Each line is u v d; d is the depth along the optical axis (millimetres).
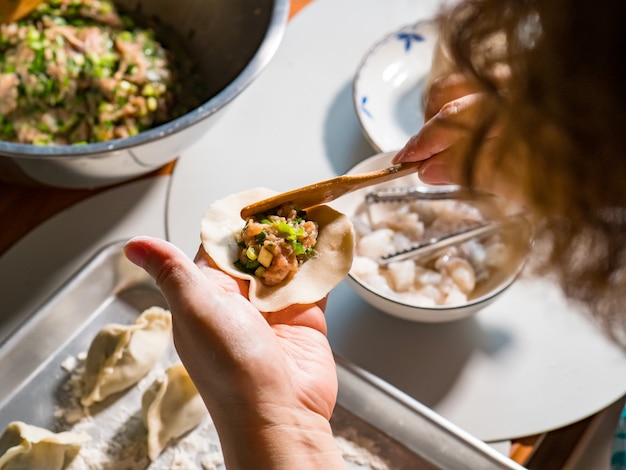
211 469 555
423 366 595
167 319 602
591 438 608
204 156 693
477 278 605
